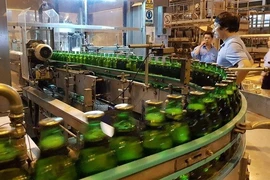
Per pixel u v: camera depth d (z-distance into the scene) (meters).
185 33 6.68
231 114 0.94
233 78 1.10
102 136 0.58
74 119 1.18
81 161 0.56
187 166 0.66
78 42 3.40
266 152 1.34
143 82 1.79
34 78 2.23
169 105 0.71
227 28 2.25
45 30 2.97
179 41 6.58
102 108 1.82
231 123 0.85
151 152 0.64
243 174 0.93
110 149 0.59
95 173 0.55
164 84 1.60
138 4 3.75
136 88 1.74
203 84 1.53
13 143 0.54
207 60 3.24
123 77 1.82
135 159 0.61
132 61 1.96
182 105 0.77
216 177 0.76
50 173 0.52
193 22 5.63
